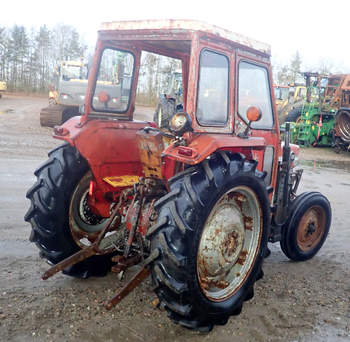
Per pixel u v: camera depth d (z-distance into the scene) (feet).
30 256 13.32
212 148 8.77
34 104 99.04
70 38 226.17
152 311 10.45
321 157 48.24
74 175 11.32
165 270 8.58
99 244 10.77
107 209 12.17
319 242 15.35
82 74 55.16
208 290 9.93
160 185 10.62
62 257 11.51
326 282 13.10
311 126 55.31
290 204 14.29
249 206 10.65
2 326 9.21
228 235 10.27
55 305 10.32
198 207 8.66
